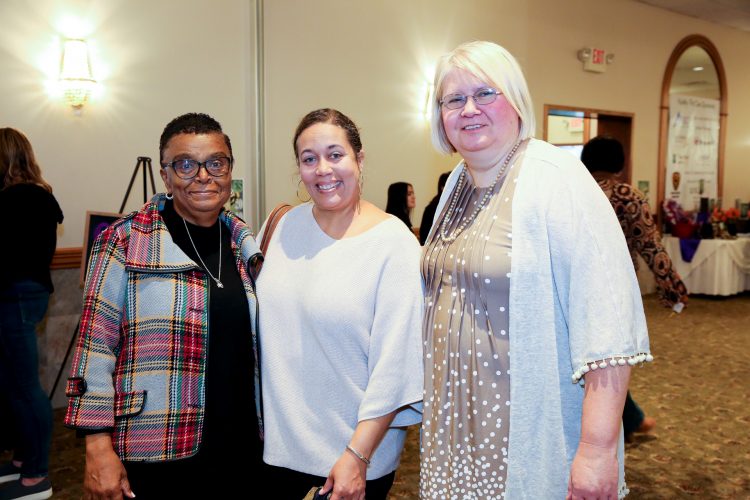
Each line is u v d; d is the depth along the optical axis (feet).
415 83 18.81
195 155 4.59
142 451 4.35
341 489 4.14
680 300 8.61
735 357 16.12
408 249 4.64
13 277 8.27
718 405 12.57
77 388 4.22
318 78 16.63
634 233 8.80
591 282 3.66
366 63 17.63
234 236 5.02
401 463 9.92
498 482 4.05
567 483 3.89
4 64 11.88
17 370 8.39
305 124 4.69
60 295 12.64
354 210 4.83
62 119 12.56
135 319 4.45
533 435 3.92
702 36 27.45
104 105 13.03
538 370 3.89
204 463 4.56
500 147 4.31
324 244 4.76
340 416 4.52
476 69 4.19
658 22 25.72
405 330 4.46
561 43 22.56
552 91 22.48
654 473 9.52
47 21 12.25
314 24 16.44
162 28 13.70
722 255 24.13
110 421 4.29
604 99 24.17
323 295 4.52
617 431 3.62
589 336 3.61
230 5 14.67
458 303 4.25
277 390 4.67
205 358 4.53
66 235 12.76
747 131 30.81
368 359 4.51
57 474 9.45
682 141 27.20
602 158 9.15
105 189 13.16
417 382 4.47
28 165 8.69
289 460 4.60
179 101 14.06
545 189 3.95
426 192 19.51
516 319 3.89
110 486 4.24
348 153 4.62
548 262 3.88
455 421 4.24
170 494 4.52
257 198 15.40
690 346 17.29
